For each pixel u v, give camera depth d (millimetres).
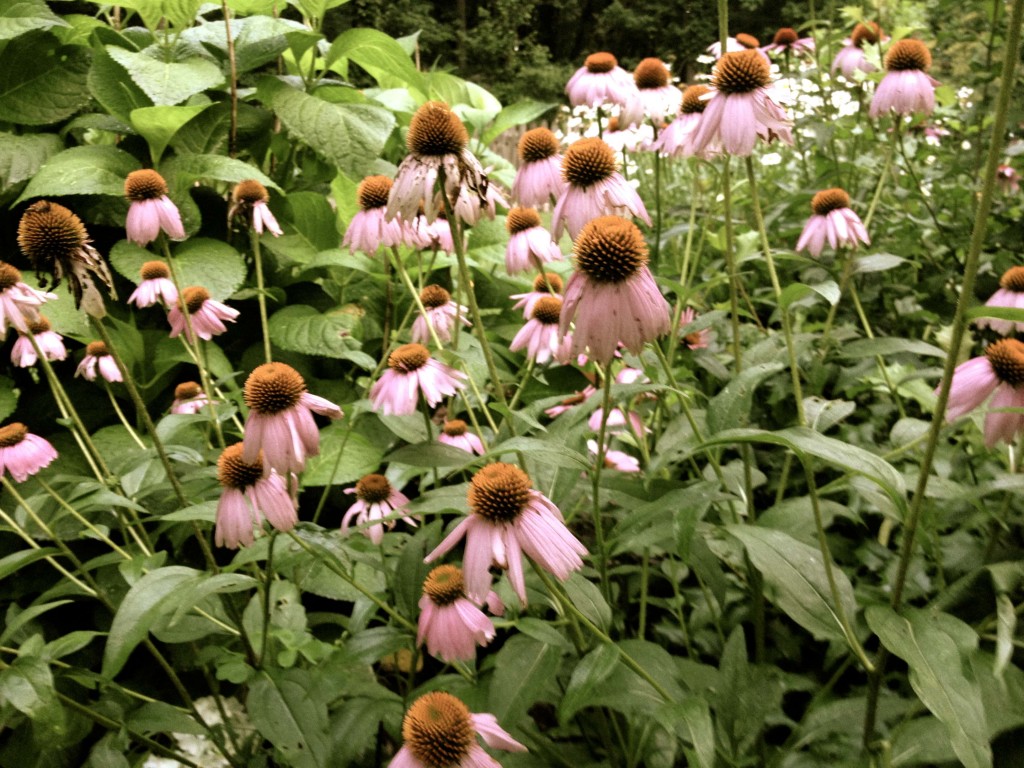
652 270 851
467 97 1356
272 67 1413
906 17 1184
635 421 616
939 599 415
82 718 575
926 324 908
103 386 892
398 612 549
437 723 380
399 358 569
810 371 704
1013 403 455
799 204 984
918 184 924
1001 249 891
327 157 1055
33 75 1021
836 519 670
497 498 395
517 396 669
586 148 522
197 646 705
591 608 449
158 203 695
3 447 598
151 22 1065
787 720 513
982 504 499
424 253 1055
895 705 456
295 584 620
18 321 554
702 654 603
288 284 1075
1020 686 396
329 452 833
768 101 518
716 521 565
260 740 603
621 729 537
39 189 877
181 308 751
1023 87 999
